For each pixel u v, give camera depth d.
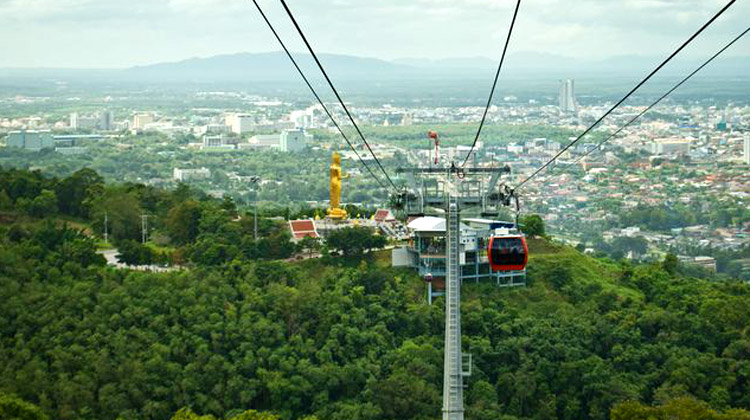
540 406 161.62
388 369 166.00
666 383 161.88
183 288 182.88
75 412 147.88
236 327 169.00
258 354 164.38
